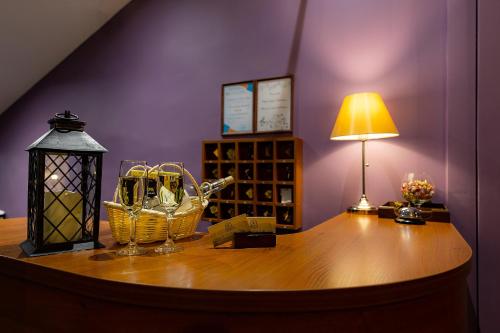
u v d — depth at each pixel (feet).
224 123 9.56
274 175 8.29
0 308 3.02
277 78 8.87
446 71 7.03
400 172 7.42
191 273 2.50
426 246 3.49
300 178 8.41
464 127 6.65
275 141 8.28
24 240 3.78
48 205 3.16
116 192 3.72
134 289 2.25
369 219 5.78
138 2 11.46
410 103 7.38
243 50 9.48
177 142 10.46
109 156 11.80
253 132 9.12
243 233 3.49
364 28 7.97
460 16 6.73
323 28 8.44
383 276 2.40
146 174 3.52
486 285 6.39
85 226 3.37
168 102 10.69
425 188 5.61
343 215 6.39
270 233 3.55
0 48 11.73
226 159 9.20
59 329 2.62
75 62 12.72
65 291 2.60
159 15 11.02
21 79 13.24
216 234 3.46
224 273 2.49
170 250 3.26
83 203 3.36
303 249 3.36
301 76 8.64
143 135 11.13
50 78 13.32
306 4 8.66
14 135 14.26
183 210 3.87
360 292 2.17
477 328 6.46
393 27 7.64
